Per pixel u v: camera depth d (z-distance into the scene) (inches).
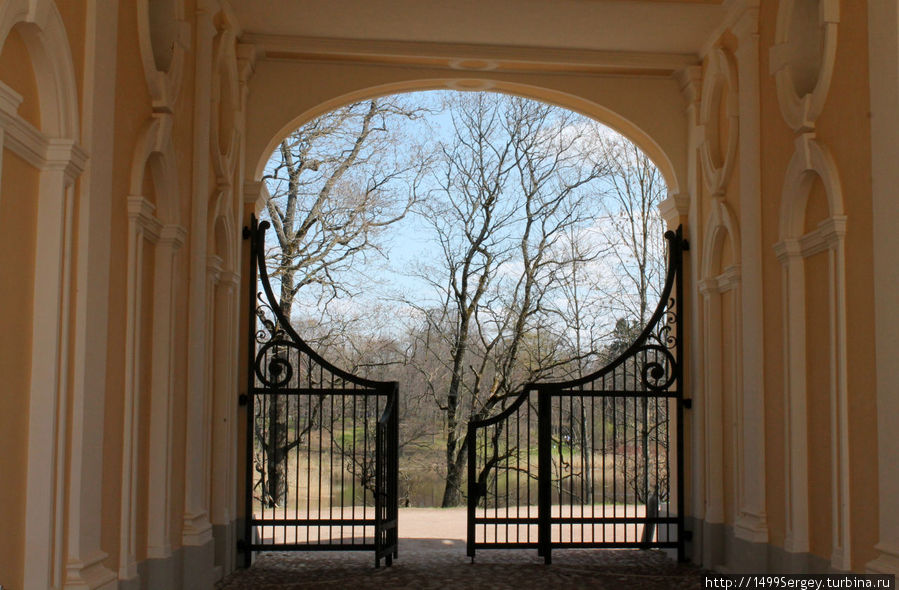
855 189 206.4
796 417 240.8
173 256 240.5
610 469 737.0
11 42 148.0
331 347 639.8
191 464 259.6
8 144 144.7
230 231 308.0
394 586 288.2
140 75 215.9
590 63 336.8
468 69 345.4
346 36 325.7
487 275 676.7
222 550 300.8
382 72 343.9
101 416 182.7
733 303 298.7
